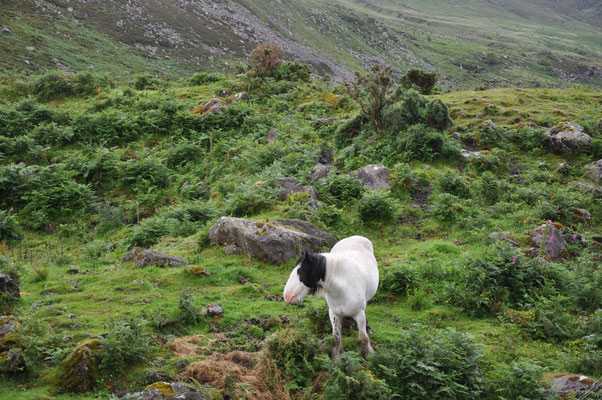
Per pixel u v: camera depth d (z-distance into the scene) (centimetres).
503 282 820
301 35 14025
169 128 2303
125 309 685
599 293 788
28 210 1504
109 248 1192
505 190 1445
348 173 1552
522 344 667
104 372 489
